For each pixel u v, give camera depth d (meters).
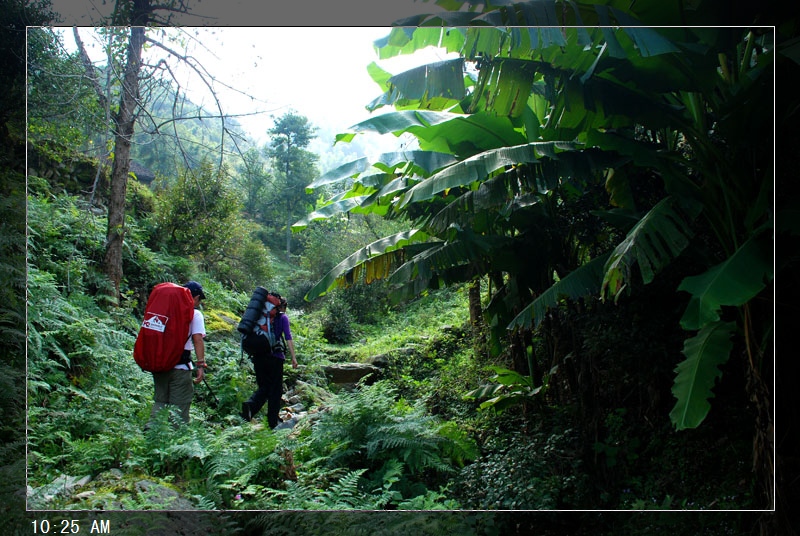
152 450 3.90
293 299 14.84
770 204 3.44
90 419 4.46
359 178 6.46
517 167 4.40
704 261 4.08
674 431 4.53
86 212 7.45
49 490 3.08
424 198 4.09
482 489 4.45
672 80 3.74
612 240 5.29
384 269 6.75
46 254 6.71
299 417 6.67
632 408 5.15
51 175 8.84
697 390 2.98
